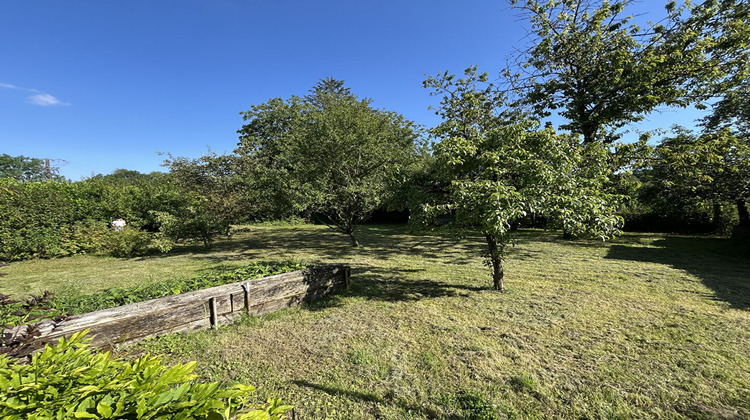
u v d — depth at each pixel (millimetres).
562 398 2344
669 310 4141
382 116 12227
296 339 3359
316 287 4773
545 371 2705
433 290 5199
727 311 4078
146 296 3580
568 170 4152
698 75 9477
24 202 8469
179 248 10555
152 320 3232
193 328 3516
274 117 16359
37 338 2064
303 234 14352
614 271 6500
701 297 4699
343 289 5266
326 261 7992
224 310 3756
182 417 854
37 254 8570
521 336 3395
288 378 2627
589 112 11344
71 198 10062
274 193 9414
